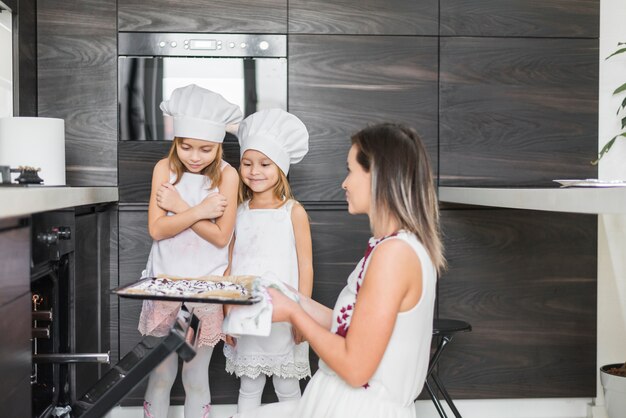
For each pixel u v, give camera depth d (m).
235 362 2.51
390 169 1.58
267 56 3.14
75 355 2.08
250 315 1.56
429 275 1.55
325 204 3.18
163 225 2.39
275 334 2.45
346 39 3.17
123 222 3.12
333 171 3.18
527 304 3.27
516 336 3.28
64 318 2.36
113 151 3.11
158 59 3.11
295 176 3.17
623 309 3.30
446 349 3.26
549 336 3.29
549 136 3.26
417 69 3.20
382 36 3.18
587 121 3.27
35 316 2.10
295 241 2.58
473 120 3.23
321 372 1.64
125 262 3.12
